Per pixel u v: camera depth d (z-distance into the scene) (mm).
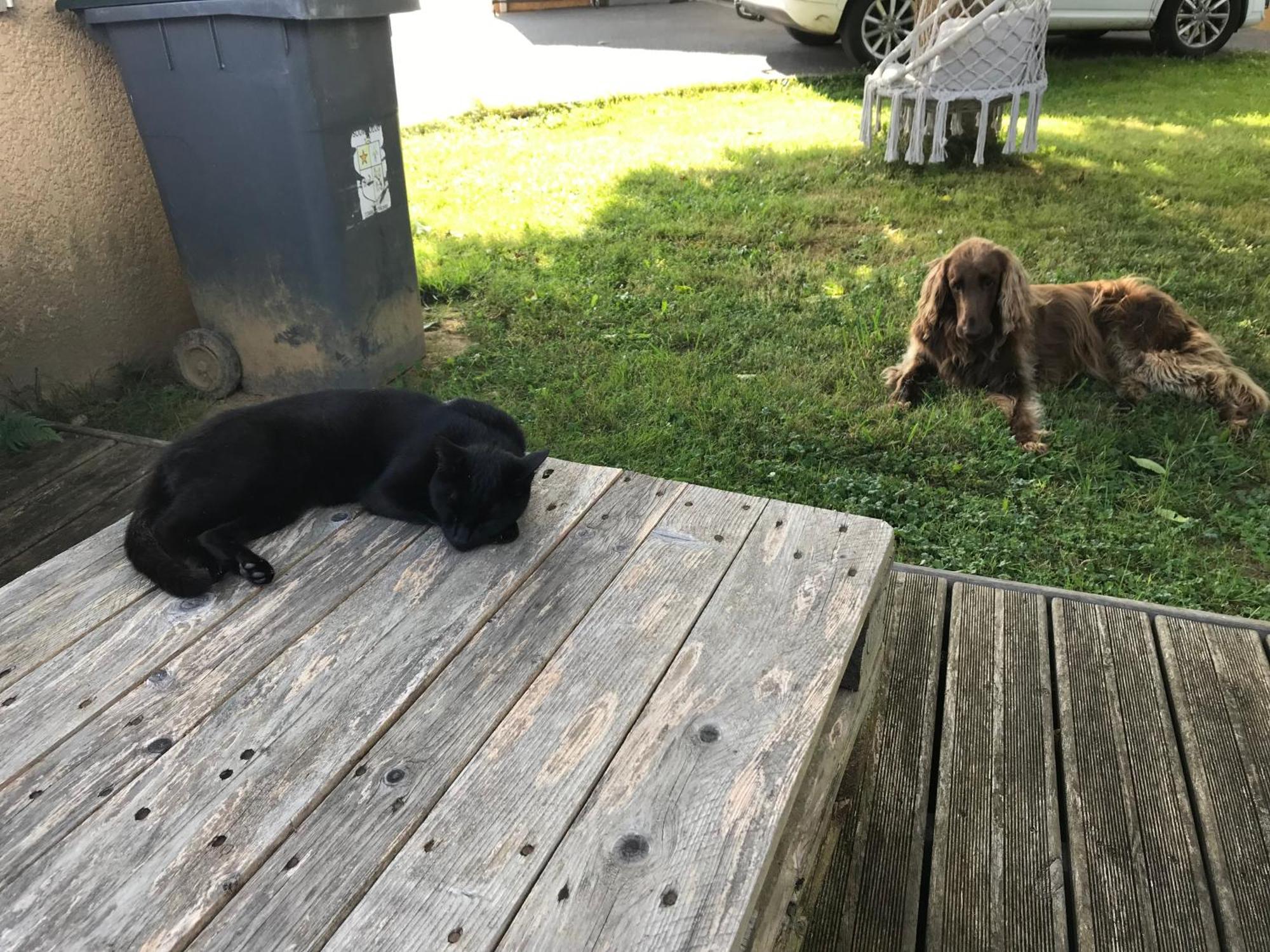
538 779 1540
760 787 1518
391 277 4418
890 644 2854
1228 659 2736
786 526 2281
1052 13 10805
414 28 15430
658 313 5125
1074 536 3350
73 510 3498
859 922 2092
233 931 1300
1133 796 2340
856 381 4441
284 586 2086
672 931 1277
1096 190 6883
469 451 2273
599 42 14000
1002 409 4188
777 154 8094
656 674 1779
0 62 3811
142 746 1625
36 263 4109
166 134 3969
